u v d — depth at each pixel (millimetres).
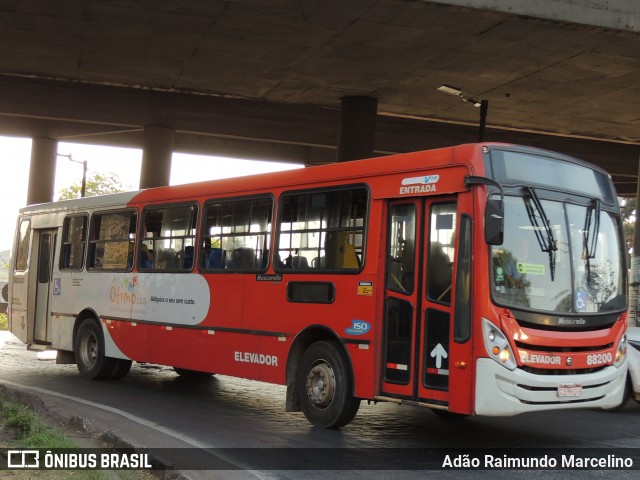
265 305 10141
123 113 34656
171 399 11586
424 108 24891
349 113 23609
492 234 7504
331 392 9062
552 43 17484
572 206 8453
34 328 15312
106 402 11031
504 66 19562
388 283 8625
